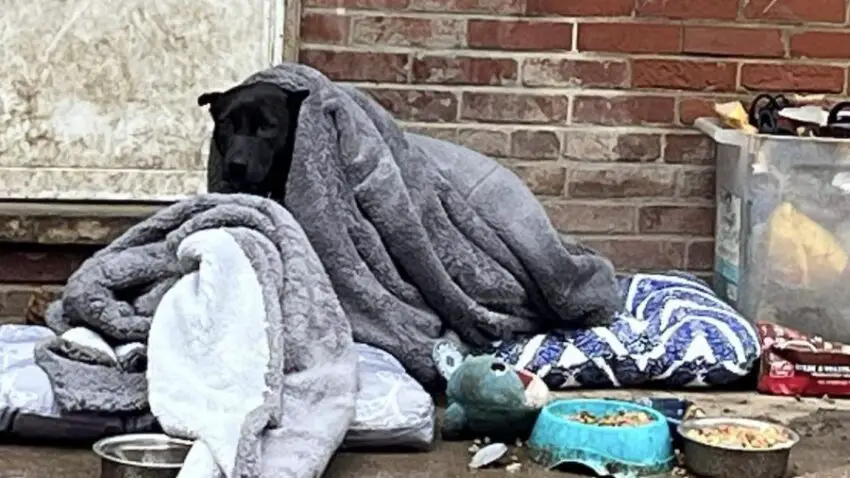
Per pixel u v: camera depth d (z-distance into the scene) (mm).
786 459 2029
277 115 2350
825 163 2703
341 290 2371
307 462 1827
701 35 3064
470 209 2514
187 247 2010
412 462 2055
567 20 3035
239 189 2340
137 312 2113
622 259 3111
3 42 2990
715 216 3111
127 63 3027
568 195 3102
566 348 2520
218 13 3029
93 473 1933
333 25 3008
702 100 3092
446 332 2484
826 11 3080
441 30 3018
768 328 2684
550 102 3062
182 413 1864
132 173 3049
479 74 3039
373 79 3027
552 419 2074
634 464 2014
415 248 2391
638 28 3051
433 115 3049
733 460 2000
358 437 2068
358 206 2395
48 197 3018
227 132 2377
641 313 2680
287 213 2170
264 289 1982
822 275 2742
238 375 1898
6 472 1917
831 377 2562
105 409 1993
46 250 2916
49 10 2996
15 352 2135
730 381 2578
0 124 3006
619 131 3086
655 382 2570
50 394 2010
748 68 3090
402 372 2227
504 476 2004
